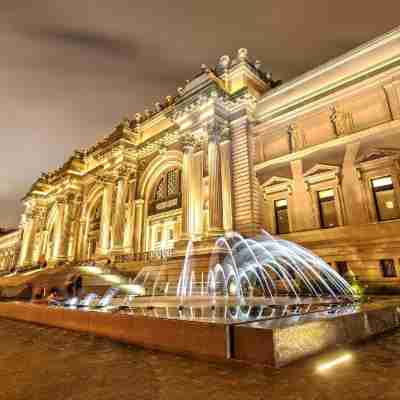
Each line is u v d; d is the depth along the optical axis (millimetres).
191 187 23297
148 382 3637
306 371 3832
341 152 18375
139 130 33344
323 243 17750
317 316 5219
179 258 20453
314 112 20406
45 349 5480
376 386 3346
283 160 21016
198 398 3129
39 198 49656
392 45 17594
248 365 4082
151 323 5398
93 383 3658
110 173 33781
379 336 6020
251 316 5781
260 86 25500
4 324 9055
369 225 16250
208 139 22562
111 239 30766
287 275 17328
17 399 3221
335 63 19812
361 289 14242
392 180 15984
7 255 69500
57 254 39188
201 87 23344
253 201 21219
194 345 4664
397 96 16906
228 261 18125
